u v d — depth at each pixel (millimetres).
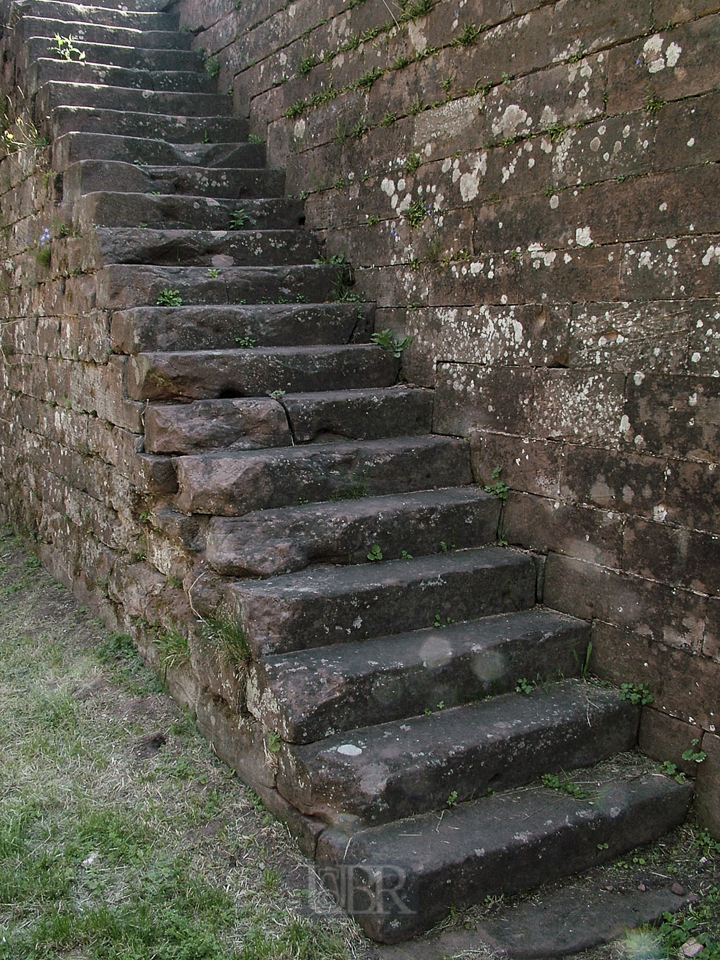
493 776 3424
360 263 5512
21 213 6773
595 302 3887
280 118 6305
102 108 6406
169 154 6148
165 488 4312
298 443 4543
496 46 4320
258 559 3850
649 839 3486
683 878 3311
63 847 3336
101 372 5125
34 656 5203
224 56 7105
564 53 3955
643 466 3711
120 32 7320
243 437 4410
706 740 3527
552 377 4137
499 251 4406
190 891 3094
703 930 3051
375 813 3150
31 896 3078
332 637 3709
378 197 5285
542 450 4234
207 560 3982
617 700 3775
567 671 3992
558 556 4184
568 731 3602
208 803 3621
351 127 5480
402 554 4207
